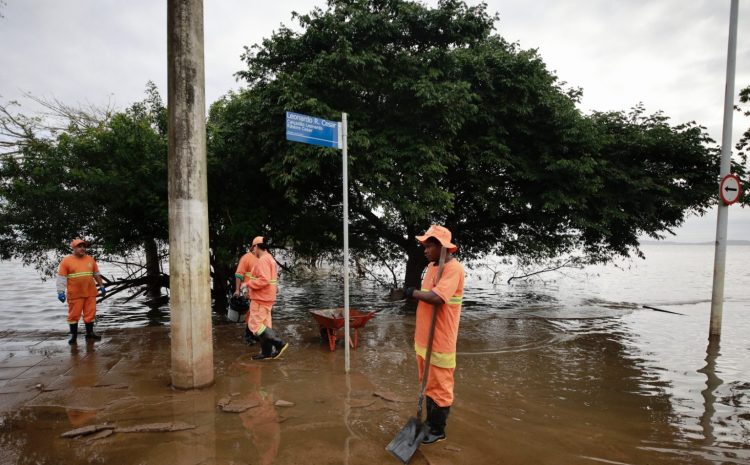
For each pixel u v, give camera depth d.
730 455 3.82
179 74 4.73
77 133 12.12
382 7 10.30
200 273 4.98
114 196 10.13
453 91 9.09
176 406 4.51
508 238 15.59
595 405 5.00
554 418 4.59
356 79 9.39
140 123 11.00
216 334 8.14
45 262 11.83
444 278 3.60
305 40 9.74
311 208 12.91
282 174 9.20
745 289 19.05
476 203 13.06
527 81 10.50
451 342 3.73
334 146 5.60
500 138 11.22
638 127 12.63
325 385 5.26
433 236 3.79
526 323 9.73
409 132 9.77
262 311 6.32
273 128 9.53
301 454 3.53
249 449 3.60
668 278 24.94
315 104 8.66
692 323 10.04
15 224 10.04
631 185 11.55
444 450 3.72
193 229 4.91
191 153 4.82
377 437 3.87
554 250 15.04
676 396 5.36
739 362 6.89
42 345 7.17
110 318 12.25
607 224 11.64
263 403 4.64
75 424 4.06
